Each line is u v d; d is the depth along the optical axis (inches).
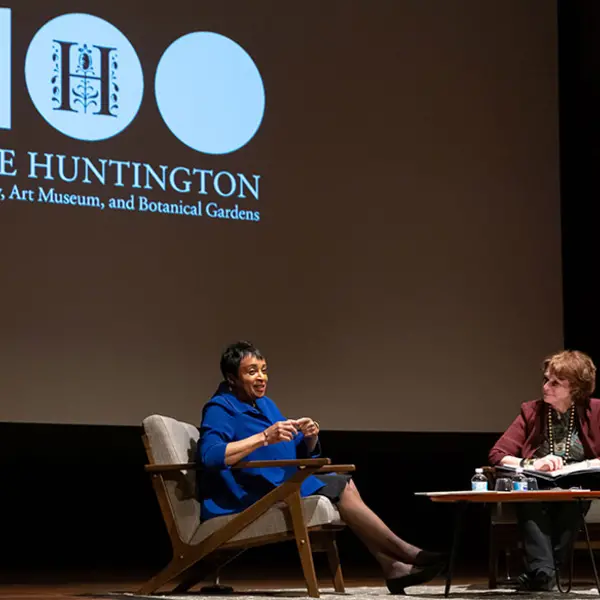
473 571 274.8
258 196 291.3
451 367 311.4
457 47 319.3
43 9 267.0
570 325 333.7
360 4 307.6
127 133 275.9
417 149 311.7
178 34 283.0
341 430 298.0
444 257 313.0
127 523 335.3
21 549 326.3
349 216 301.9
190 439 192.5
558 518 195.6
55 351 266.8
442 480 352.8
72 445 306.3
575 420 207.9
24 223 264.1
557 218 327.6
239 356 194.4
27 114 264.7
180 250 281.1
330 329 297.6
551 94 329.7
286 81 296.7
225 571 280.5
